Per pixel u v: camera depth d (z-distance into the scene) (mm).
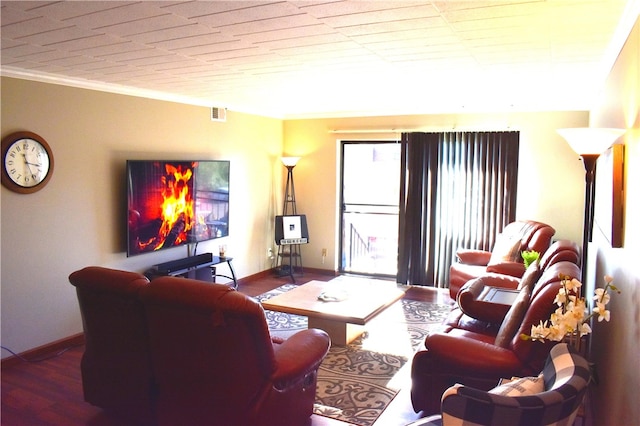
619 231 2311
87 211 4363
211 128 5793
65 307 4223
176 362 2539
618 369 2193
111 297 2688
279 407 2605
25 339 3939
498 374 2660
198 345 2436
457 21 2461
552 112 5672
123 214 4699
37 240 3973
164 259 5230
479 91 4855
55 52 3205
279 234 6723
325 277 6898
